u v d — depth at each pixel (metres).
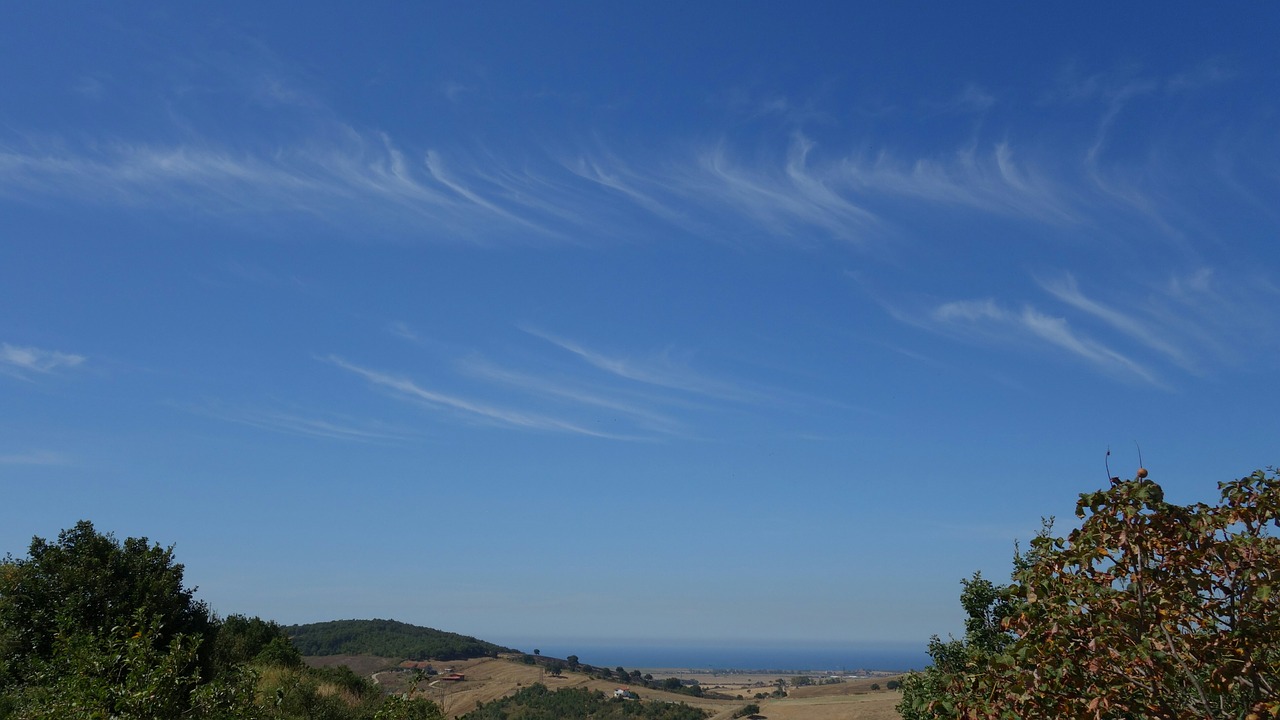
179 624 21.66
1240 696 5.98
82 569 19.84
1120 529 6.17
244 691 12.45
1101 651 6.08
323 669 30.94
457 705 64.81
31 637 17.83
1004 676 6.48
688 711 72.25
